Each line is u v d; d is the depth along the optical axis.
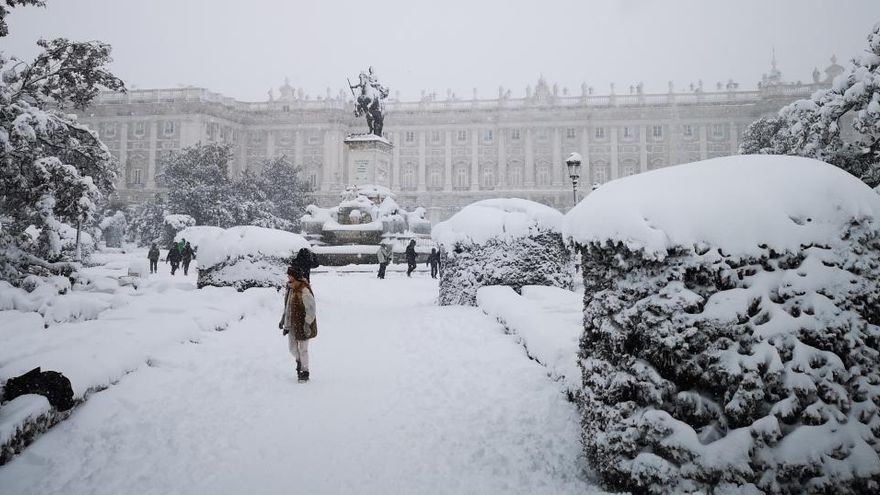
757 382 3.29
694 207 3.63
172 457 4.73
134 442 5.02
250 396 6.36
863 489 3.13
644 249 3.61
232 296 11.90
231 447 4.91
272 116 100.19
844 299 3.31
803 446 3.19
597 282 4.21
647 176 4.05
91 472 4.47
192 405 6.00
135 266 17.14
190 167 68.25
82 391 5.69
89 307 9.52
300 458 4.67
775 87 90.56
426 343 9.03
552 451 4.64
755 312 3.44
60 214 14.09
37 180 13.24
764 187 3.62
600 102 96.56
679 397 3.54
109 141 96.19
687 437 3.43
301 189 78.38
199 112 94.25
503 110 98.06
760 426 3.26
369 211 30.53
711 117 93.44
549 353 6.51
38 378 5.30
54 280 12.39
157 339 7.84
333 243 30.70
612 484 3.82
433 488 4.09
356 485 4.16
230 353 8.20
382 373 7.39
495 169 98.88
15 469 4.46
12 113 12.90
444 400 6.11
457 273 12.66
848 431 3.19
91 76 15.38
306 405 6.05
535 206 12.48
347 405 6.04
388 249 29.83
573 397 5.47
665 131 94.81
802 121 22.38
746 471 3.25
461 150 99.56
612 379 3.86
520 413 5.51
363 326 11.16
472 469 4.39
